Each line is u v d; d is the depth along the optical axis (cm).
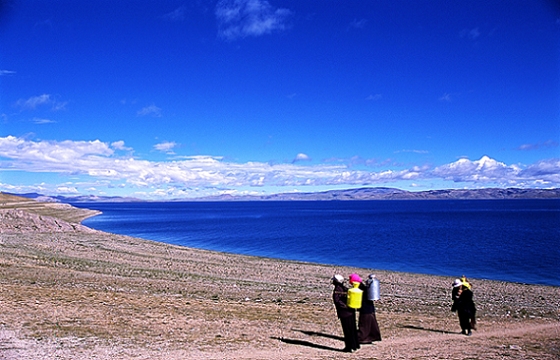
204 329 1460
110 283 2442
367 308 1386
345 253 5841
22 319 1413
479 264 4891
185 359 1116
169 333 1377
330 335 1484
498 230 9938
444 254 5762
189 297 2166
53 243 4791
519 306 2591
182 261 4156
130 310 1667
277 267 4078
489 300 2775
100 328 1375
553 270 4497
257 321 1653
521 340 1480
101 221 13788
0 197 16475
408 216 17038
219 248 6359
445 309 2373
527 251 6066
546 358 1185
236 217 17200
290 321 1697
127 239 5991
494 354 1218
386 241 7506
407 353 1212
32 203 16550
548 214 17700
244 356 1159
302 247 6531
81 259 3697
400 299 2675
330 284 3216
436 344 1375
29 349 1129
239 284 2906
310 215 18712
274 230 10119
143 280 2725
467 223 12569
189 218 16412
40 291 1931
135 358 1107
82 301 1766
